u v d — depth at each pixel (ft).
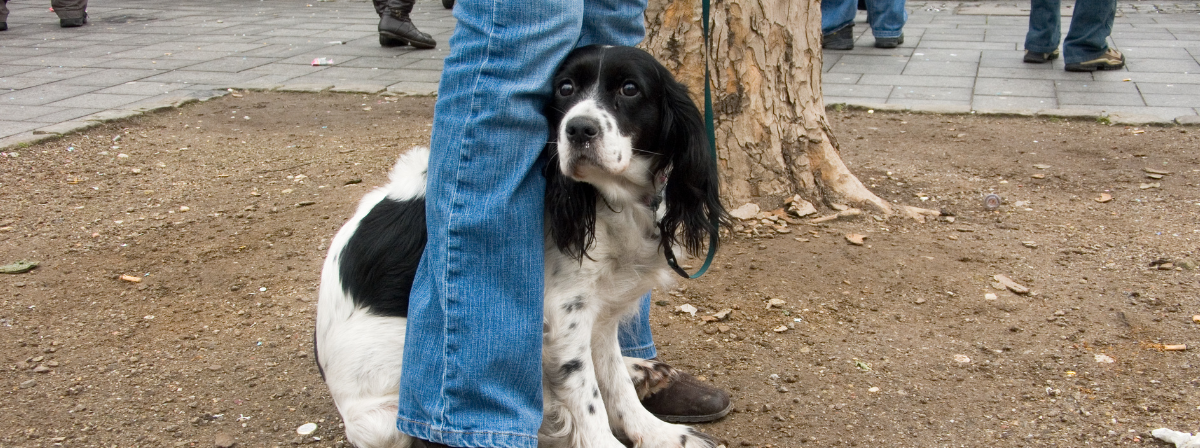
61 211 14.47
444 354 6.42
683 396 8.34
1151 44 27.86
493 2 6.14
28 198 15.07
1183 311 10.37
